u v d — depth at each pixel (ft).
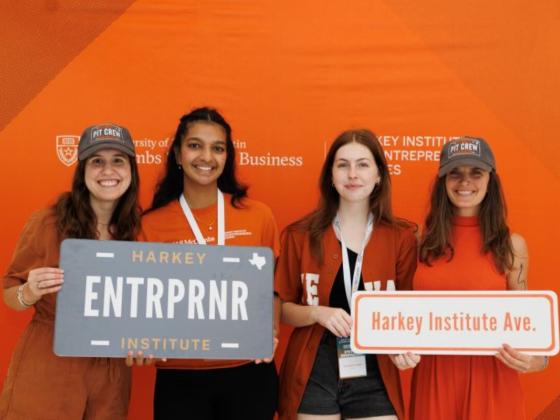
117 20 11.37
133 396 11.44
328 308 9.07
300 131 11.44
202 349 8.60
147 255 8.66
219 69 11.41
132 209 9.20
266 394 9.16
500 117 11.34
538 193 11.30
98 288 8.53
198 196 9.71
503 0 11.33
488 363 8.85
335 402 9.16
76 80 11.34
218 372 9.02
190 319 8.63
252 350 8.67
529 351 8.59
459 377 8.87
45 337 8.83
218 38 11.42
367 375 9.10
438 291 8.80
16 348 9.00
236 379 9.07
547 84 11.29
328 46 11.41
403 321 8.80
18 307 8.73
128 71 11.37
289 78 11.41
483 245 9.04
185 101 11.38
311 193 11.42
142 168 11.35
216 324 8.66
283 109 11.43
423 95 11.39
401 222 9.71
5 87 11.30
